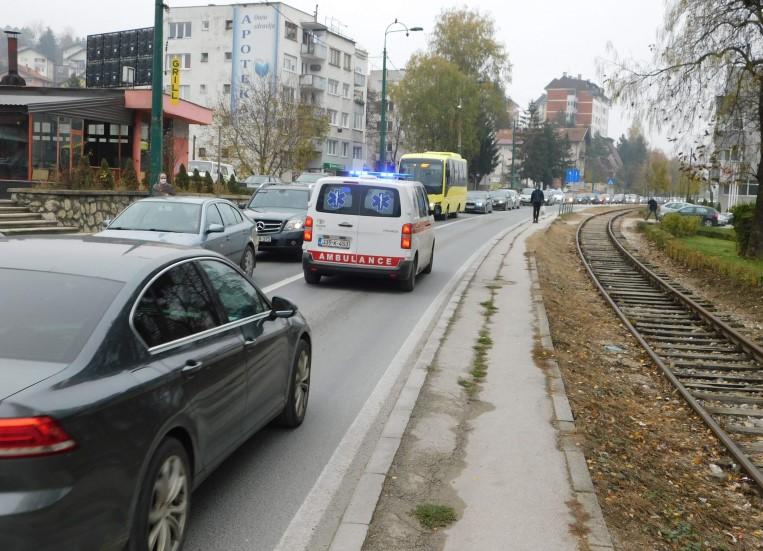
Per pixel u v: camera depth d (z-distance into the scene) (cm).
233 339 490
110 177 2306
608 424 755
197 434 425
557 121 17712
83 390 337
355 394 769
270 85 5641
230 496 512
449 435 650
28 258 421
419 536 461
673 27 2469
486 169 8794
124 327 381
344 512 491
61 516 310
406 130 7575
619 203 11525
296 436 637
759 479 645
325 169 8319
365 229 1428
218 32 7744
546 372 881
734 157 2550
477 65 7606
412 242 1445
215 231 1226
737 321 1484
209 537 452
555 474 568
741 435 794
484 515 493
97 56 5806
